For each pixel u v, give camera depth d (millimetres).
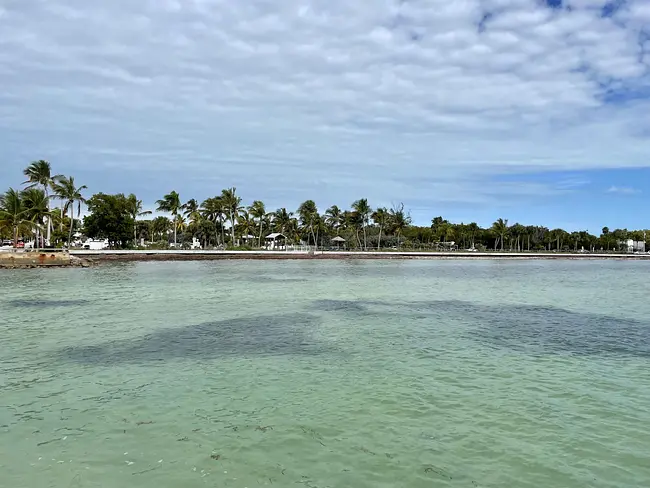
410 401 12797
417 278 53875
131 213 105812
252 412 12000
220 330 22328
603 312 28984
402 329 22828
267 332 21938
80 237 115375
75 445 10141
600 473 9133
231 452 9852
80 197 86000
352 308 29641
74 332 21625
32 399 12898
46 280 47031
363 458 9625
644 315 27859
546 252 136625
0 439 10414
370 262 89812
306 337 20859
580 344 19859
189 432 10797
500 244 154500
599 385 14297
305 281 48250
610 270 75625
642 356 17875
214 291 38312
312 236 135125
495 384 14336
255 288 40875
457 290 41094
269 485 8617
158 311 27844
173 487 8531
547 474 9070
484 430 10969
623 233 175625
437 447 10117
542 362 16906
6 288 39531
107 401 12766
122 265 72562
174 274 55719
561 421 11508
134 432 10797
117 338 20469
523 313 28328
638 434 10812
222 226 119188
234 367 16078
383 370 15727
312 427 11086
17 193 73188
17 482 8664
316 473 9039
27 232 76312
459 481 8812
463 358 17344
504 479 8891
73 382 14398
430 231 153000
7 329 22281
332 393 13414
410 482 8758
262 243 131250
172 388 13836
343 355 17703
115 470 9109
